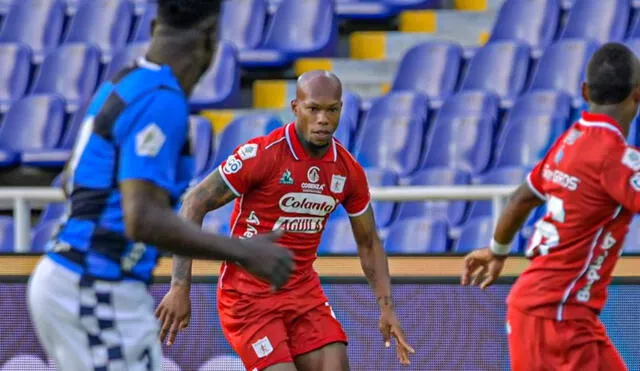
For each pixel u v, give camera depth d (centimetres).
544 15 3978
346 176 1689
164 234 1112
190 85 1200
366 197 1725
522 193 1562
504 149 3456
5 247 3397
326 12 4181
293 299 1686
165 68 1175
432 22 4134
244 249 1133
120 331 1178
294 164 1659
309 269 1711
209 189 1658
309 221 1686
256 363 1681
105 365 1170
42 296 1175
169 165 1138
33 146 4072
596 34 3841
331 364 1675
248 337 1681
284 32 4212
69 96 4247
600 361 1514
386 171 3372
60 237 1190
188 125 1177
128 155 1128
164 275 1975
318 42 4134
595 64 1491
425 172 3397
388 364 1942
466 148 3528
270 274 1139
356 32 4212
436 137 3578
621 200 1445
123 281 1179
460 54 3931
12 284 1992
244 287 1683
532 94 3547
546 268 1513
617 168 1448
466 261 1655
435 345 1934
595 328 1514
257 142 1664
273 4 4406
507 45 3853
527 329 1523
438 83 3894
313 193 1672
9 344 1988
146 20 4447
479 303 1927
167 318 1622
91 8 4512
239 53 4112
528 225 2917
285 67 4138
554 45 3741
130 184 1118
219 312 1738
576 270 1496
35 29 4575
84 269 1169
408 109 3734
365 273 1761
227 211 3247
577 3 3903
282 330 1675
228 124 3731
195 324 1975
